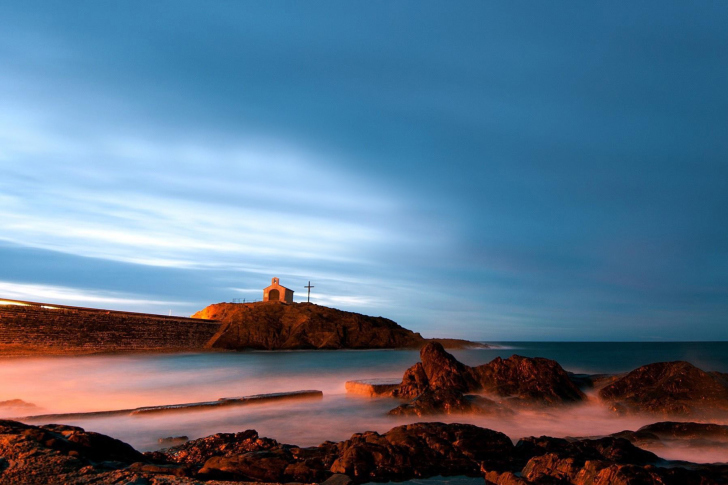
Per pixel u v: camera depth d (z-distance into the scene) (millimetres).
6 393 25016
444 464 10414
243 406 19594
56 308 44625
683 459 11672
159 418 17531
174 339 62156
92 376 33250
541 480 8531
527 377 20875
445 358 22078
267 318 82000
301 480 9195
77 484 7430
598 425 16531
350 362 49219
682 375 18797
